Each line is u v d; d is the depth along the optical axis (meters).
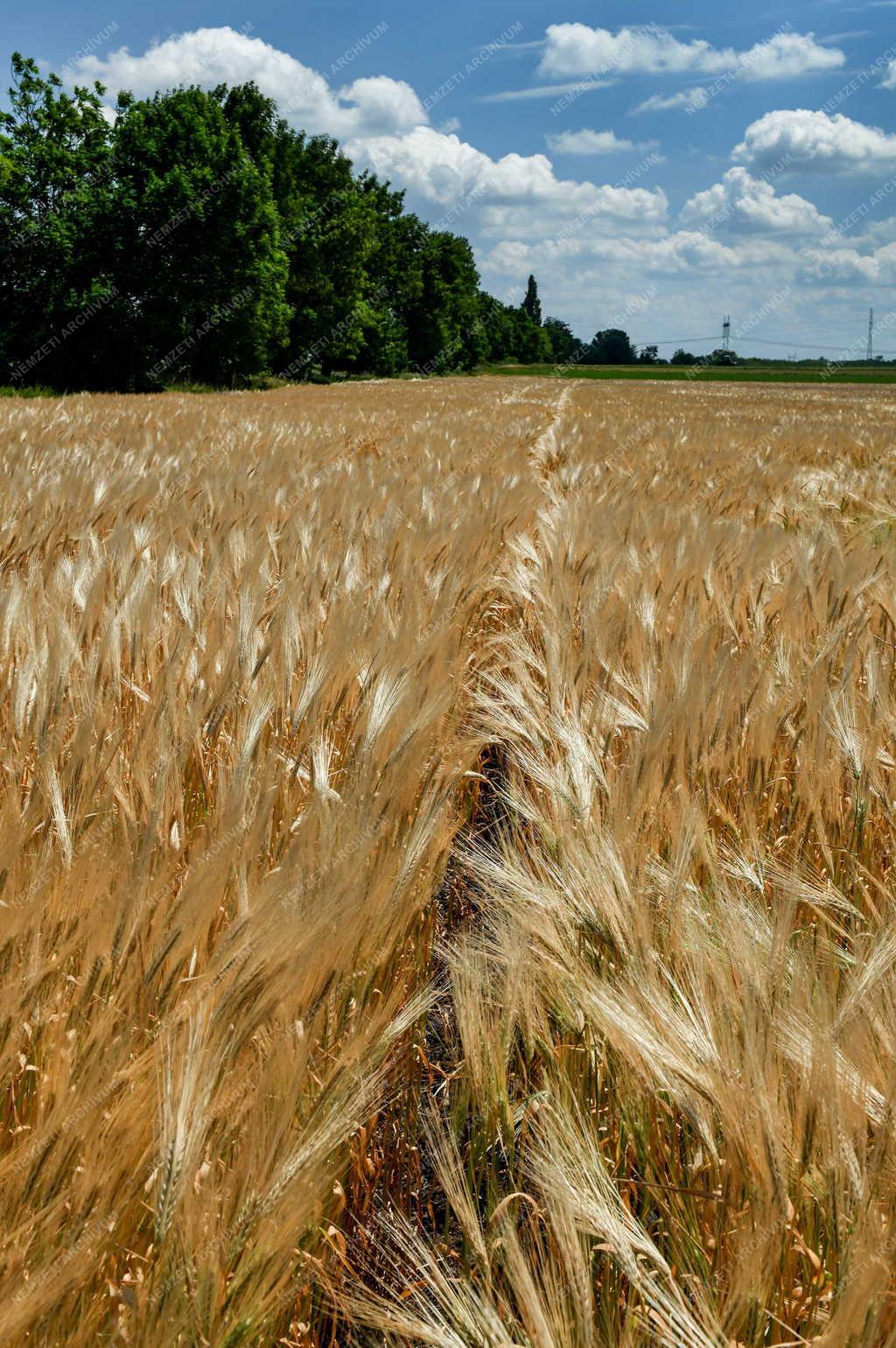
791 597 3.61
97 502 4.86
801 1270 1.18
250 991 1.26
